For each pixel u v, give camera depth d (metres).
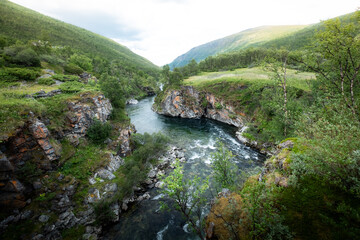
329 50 16.45
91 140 29.75
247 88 54.69
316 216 8.68
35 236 16.02
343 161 8.27
